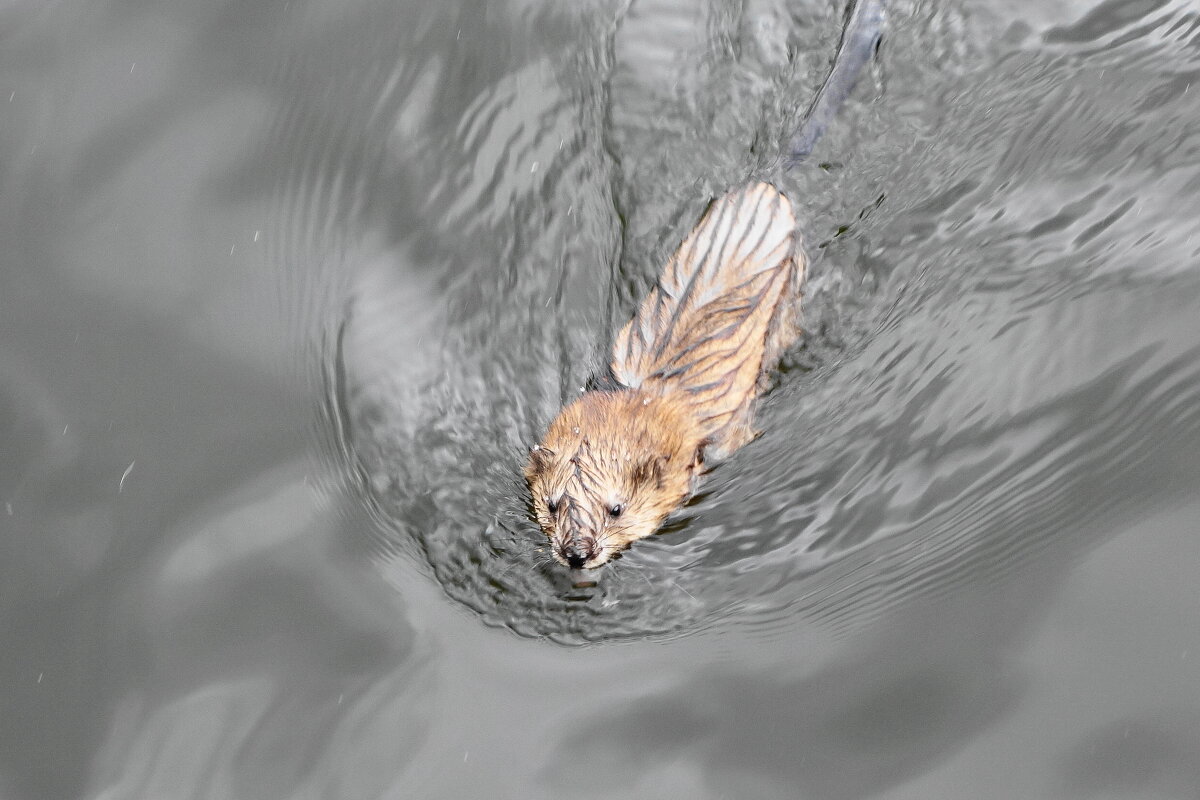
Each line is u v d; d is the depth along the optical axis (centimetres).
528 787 240
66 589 247
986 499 247
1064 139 258
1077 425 248
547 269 259
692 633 245
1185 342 249
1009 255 255
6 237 259
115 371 254
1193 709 238
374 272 259
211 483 251
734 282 255
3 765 241
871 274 256
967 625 243
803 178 260
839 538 247
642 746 241
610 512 247
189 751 242
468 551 249
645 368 254
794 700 241
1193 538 243
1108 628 241
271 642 246
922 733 239
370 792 240
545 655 245
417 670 244
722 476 252
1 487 250
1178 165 256
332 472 252
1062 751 238
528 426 254
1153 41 261
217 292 257
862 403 252
